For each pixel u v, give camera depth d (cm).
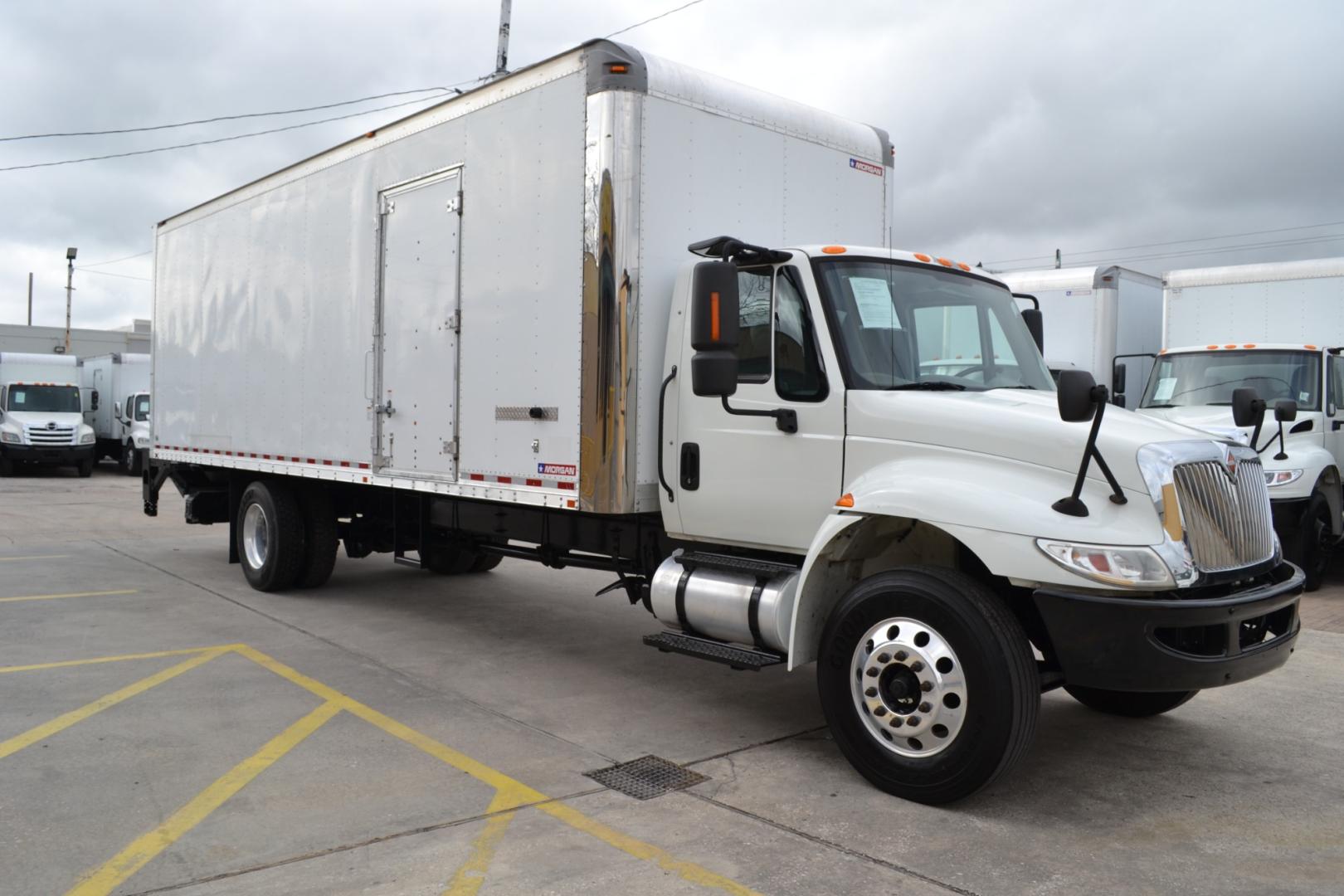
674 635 537
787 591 492
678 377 548
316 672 645
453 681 632
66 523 1514
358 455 761
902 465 462
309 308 819
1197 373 1126
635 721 558
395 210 718
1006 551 411
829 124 652
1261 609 423
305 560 909
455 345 657
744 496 520
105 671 640
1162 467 406
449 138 661
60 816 411
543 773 471
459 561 998
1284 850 397
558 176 573
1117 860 385
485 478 632
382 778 460
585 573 1066
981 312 552
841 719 460
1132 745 527
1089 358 1303
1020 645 414
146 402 2748
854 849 391
